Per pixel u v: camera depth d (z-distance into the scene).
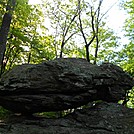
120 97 10.67
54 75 9.73
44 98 9.68
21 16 18.61
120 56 23.94
